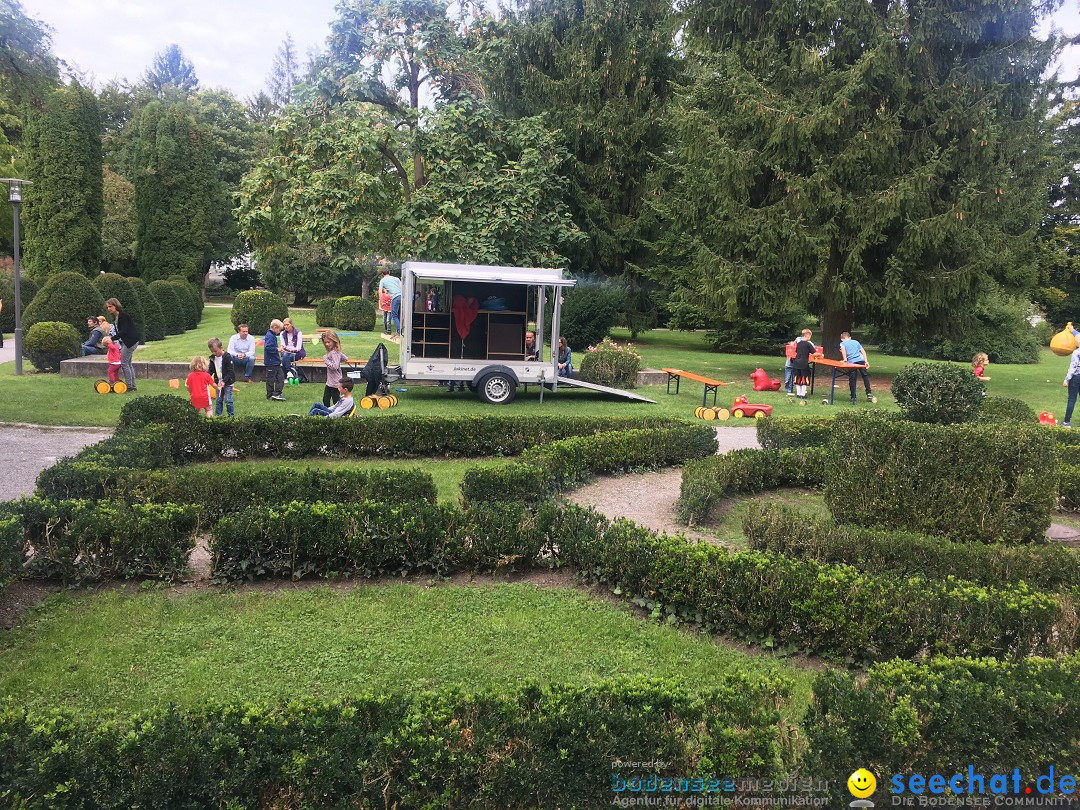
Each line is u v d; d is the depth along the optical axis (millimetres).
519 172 19688
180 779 2764
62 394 13922
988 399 12453
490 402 14867
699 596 4914
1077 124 38531
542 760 2926
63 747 2750
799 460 8984
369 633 4719
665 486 8844
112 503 5840
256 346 20562
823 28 19656
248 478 6766
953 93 18781
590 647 4605
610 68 27906
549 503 6066
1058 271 39562
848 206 18688
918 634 4363
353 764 2840
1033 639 4320
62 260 29688
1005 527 6242
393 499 6875
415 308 14672
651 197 27234
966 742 3020
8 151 38281
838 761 2965
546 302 15336
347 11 19297
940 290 18797
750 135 19844
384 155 19562
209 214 36719
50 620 4750
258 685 4051
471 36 21281
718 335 29672
